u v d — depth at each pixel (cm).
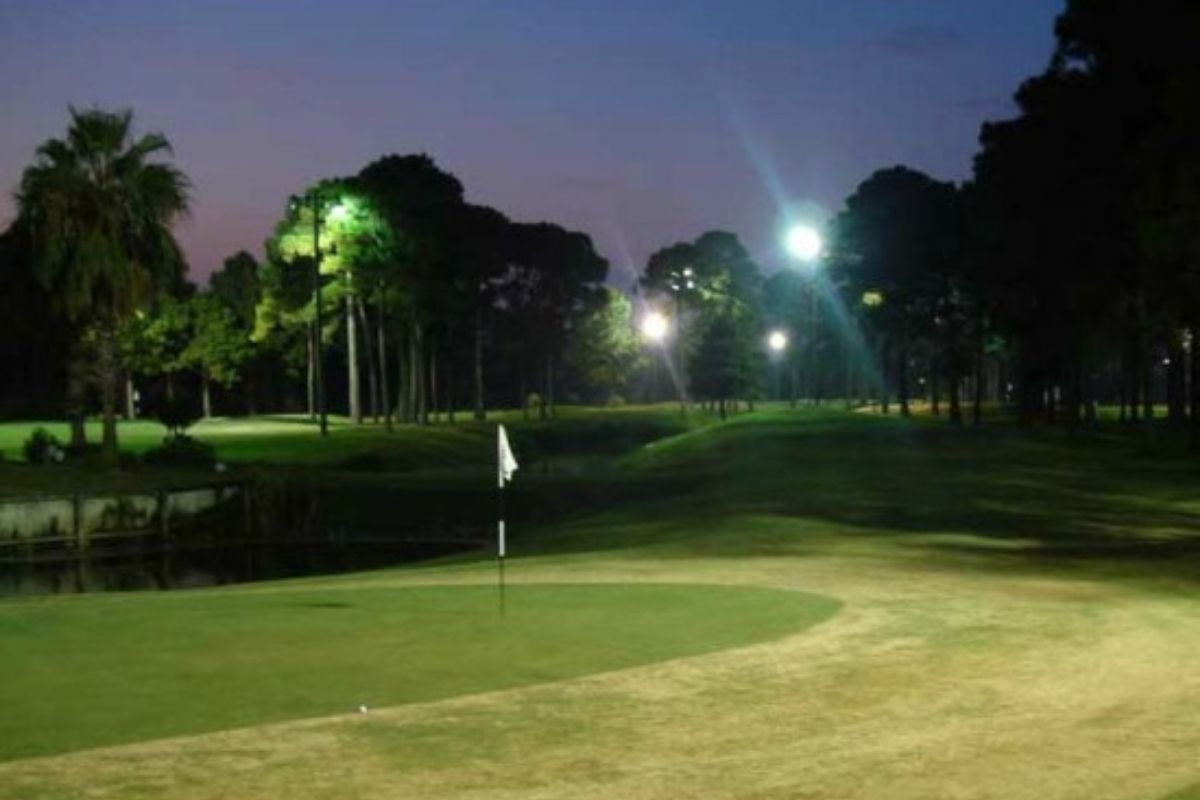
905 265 9231
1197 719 1130
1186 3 4603
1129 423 8600
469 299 10431
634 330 13850
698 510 3519
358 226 8144
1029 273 6309
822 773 982
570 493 4809
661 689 1241
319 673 1305
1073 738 1071
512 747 1049
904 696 1215
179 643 1461
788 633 1516
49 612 1711
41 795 921
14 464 5131
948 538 2717
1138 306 5350
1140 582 1981
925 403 15112
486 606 1728
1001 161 6284
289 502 4594
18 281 5844
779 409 11844
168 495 4328
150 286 5056
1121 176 5041
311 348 10475
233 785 948
